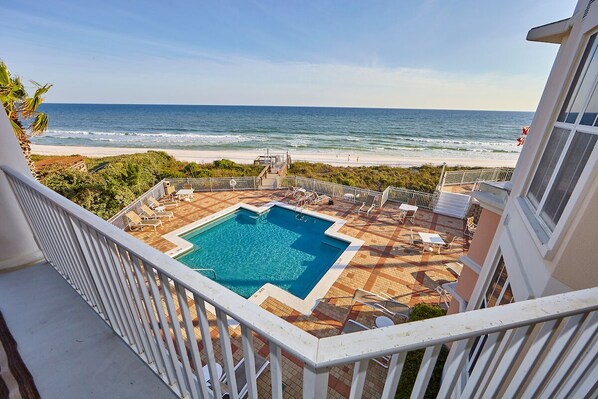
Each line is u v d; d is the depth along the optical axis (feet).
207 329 4.08
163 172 63.31
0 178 8.81
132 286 5.16
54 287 9.04
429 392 13.94
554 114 9.58
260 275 29.68
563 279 6.46
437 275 28.04
